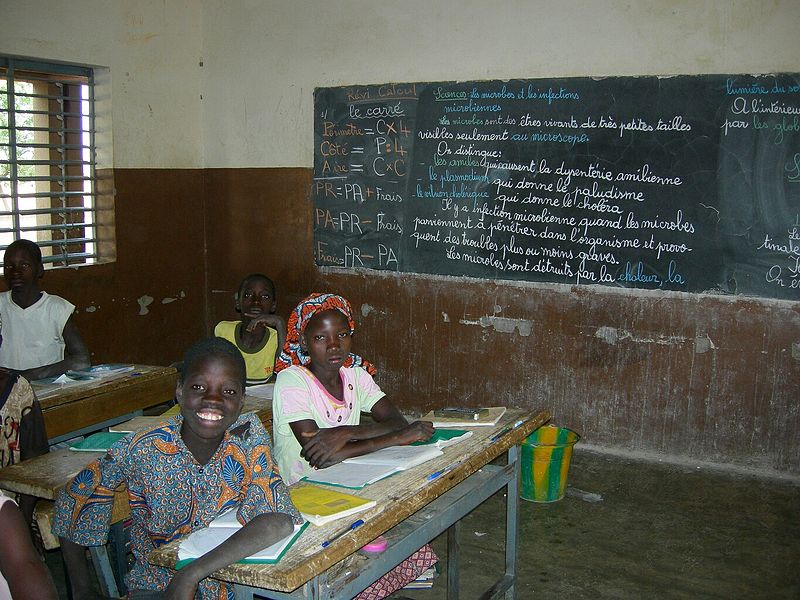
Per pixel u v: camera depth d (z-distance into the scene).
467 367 4.89
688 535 3.44
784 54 3.93
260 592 1.67
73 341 3.61
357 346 5.26
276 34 5.36
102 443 2.54
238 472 1.79
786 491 3.93
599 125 4.36
